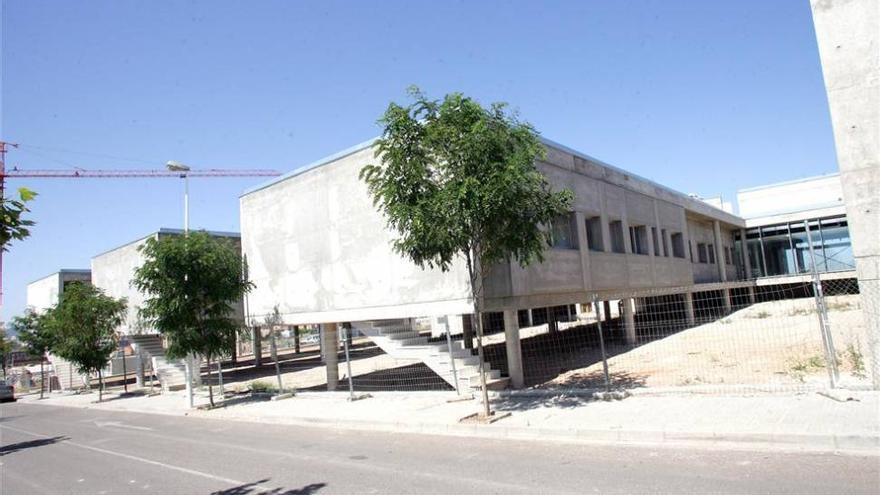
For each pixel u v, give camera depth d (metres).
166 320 18.06
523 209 10.89
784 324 22.84
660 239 25.38
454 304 15.13
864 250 10.05
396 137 11.17
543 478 7.04
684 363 15.66
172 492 8.16
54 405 27.52
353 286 17.83
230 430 13.97
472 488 6.88
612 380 14.05
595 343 24.70
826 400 9.16
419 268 15.95
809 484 5.91
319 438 11.59
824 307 10.16
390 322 18.53
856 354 12.62
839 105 10.40
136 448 12.45
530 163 10.83
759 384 10.86
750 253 41.53
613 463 7.43
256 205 22.17
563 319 44.91
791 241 39.81
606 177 21.08
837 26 10.45
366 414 13.32
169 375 26.70
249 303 22.08
